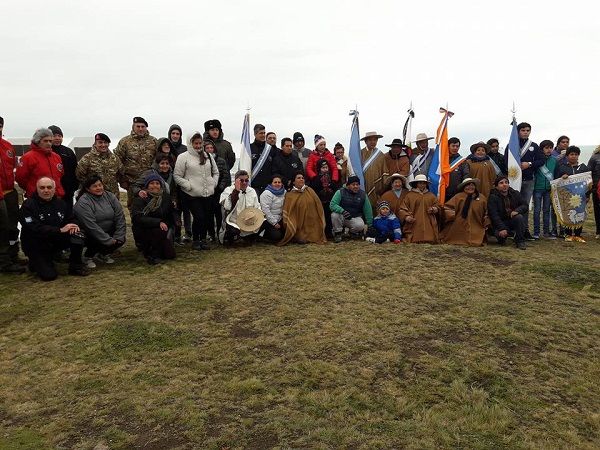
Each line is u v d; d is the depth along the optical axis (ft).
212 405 11.46
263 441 10.12
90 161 24.21
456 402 11.74
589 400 12.04
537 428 10.80
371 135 31.55
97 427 10.69
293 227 28.14
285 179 29.60
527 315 17.02
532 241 29.71
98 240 22.80
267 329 15.87
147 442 10.14
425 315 16.97
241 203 27.76
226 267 23.12
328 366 13.33
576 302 18.39
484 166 30.35
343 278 21.26
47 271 21.18
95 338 15.23
